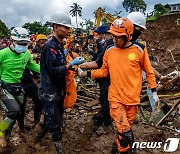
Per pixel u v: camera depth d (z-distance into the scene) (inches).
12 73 215.5
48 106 194.5
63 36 188.9
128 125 181.8
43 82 192.4
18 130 258.7
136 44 185.0
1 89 214.7
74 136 246.1
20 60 216.4
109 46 190.5
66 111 312.5
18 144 231.8
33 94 242.1
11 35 213.0
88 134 228.5
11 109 210.1
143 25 215.3
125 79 183.3
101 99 237.8
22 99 225.6
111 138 244.5
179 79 298.0
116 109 184.2
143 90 349.1
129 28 178.4
